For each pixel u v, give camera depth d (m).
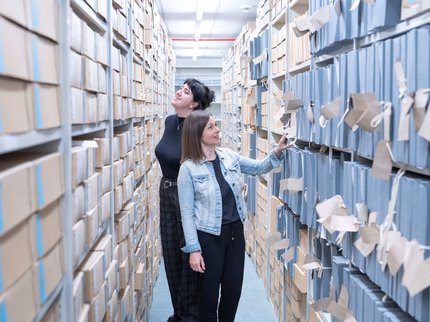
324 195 1.73
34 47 0.86
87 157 1.33
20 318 0.78
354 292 1.42
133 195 2.39
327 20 1.60
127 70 2.23
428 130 0.91
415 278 0.97
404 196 1.07
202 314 2.18
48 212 0.96
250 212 4.21
